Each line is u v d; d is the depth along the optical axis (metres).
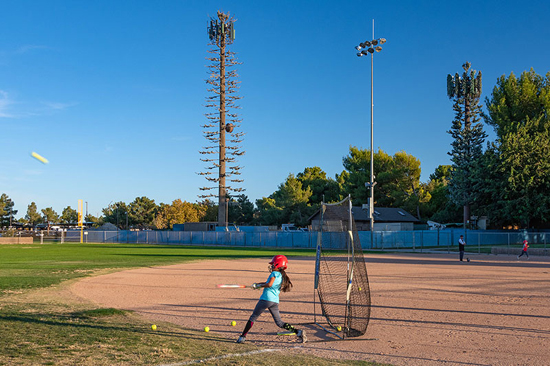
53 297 14.08
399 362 7.29
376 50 47.31
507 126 65.19
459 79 72.00
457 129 72.50
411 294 14.94
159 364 6.87
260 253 42.69
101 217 169.62
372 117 48.12
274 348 8.16
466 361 7.34
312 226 77.19
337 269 18.80
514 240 54.56
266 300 8.57
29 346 7.85
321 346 8.36
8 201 150.00
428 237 56.84
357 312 10.12
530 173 59.66
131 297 14.38
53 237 96.19
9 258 34.47
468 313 11.58
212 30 94.62
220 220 94.00
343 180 99.06
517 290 15.88
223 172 94.38
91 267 25.67
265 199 113.69
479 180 63.84
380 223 68.38
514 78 67.88
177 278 20.00
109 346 7.94
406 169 82.38
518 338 8.91
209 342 8.51
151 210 149.62
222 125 94.75
